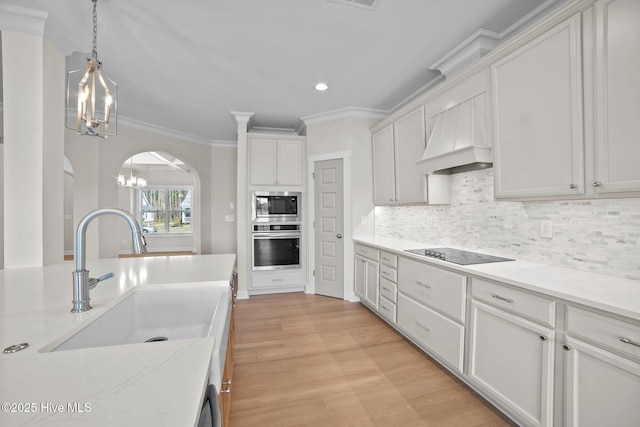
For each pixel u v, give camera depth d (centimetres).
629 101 126
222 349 106
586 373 122
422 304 239
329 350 252
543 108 162
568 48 149
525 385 149
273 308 360
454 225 279
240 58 259
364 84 312
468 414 172
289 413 174
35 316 96
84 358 64
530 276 162
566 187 151
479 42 226
